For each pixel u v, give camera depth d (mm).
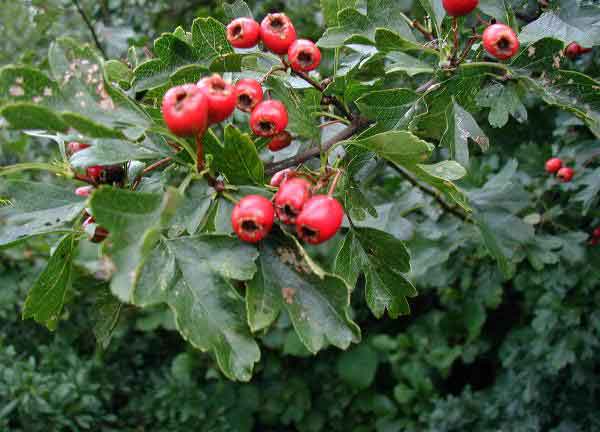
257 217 168
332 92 231
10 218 193
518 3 256
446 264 414
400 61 216
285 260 176
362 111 208
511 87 215
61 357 504
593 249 365
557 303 396
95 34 472
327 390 649
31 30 503
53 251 191
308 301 172
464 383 648
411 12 454
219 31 202
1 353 476
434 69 215
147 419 538
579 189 369
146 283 167
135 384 595
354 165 202
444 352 588
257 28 204
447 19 244
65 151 205
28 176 530
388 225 301
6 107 151
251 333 168
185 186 173
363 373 632
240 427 624
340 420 653
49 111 155
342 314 171
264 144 204
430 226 370
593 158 354
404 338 618
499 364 612
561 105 204
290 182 179
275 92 203
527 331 510
